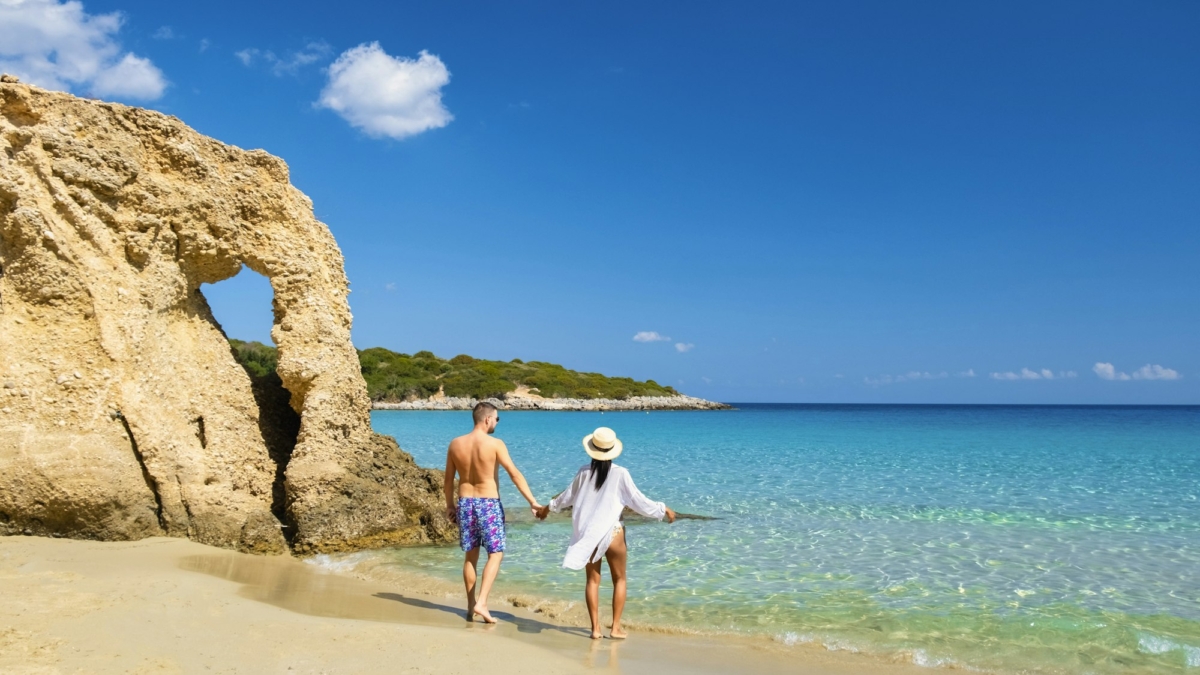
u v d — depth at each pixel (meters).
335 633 5.79
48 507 8.48
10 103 9.39
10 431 8.57
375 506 10.92
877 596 8.31
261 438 11.46
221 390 11.08
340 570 9.21
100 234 9.69
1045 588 8.71
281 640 5.54
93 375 9.20
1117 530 12.52
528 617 7.20
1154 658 6.47
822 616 7.52
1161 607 7.98
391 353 81.06
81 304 9.31
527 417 62.12
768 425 56.53
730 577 9.14
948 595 8.38
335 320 11.80
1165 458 27.09
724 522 13.12
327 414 11.09
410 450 26.50
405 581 8.65
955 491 17.55
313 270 11.55
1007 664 6.25
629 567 9.65
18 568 7.27
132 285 9.88
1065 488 18.27
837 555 10.44
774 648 6.49
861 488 18.00
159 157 10.56
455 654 5.46
